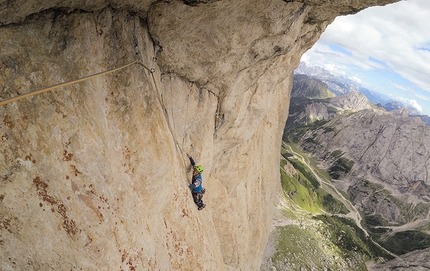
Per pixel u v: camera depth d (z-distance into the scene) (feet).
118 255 23.95
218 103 48.42
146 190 28.81
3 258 18.12
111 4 24.23
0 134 18.17
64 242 20.66
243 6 30.86
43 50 20.29
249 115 61.87
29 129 19.48
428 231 512.22
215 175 67.77
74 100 22.21
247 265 92.89
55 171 20.68
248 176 86.17
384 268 286.87
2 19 17.79
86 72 23.09
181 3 27.86
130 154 27.20
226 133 58.65
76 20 22.08
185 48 33.88
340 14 39.73
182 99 39.68
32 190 19.48
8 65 18.60
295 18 36.14
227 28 33.19
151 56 32.22
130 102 27.22
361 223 500.74
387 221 541.75
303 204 361.30
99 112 24.31
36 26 19.92
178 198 34.96
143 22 29.60
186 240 34.96
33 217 19.40
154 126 30.04
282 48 41.47
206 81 41.24
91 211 22.48
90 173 22.84
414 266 302.25
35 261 19.24
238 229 78.84
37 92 16.87
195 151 45.60
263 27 35.32
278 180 278.87
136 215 27.02
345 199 568.82
